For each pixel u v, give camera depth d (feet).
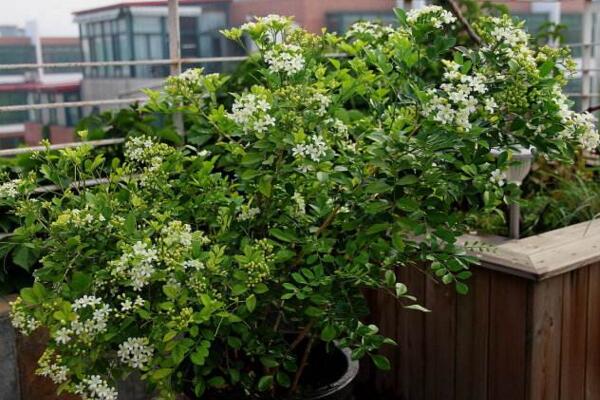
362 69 5.89
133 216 5.14
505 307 7.30
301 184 5.75
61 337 4.72
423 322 8.13
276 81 5.65
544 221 8.55
